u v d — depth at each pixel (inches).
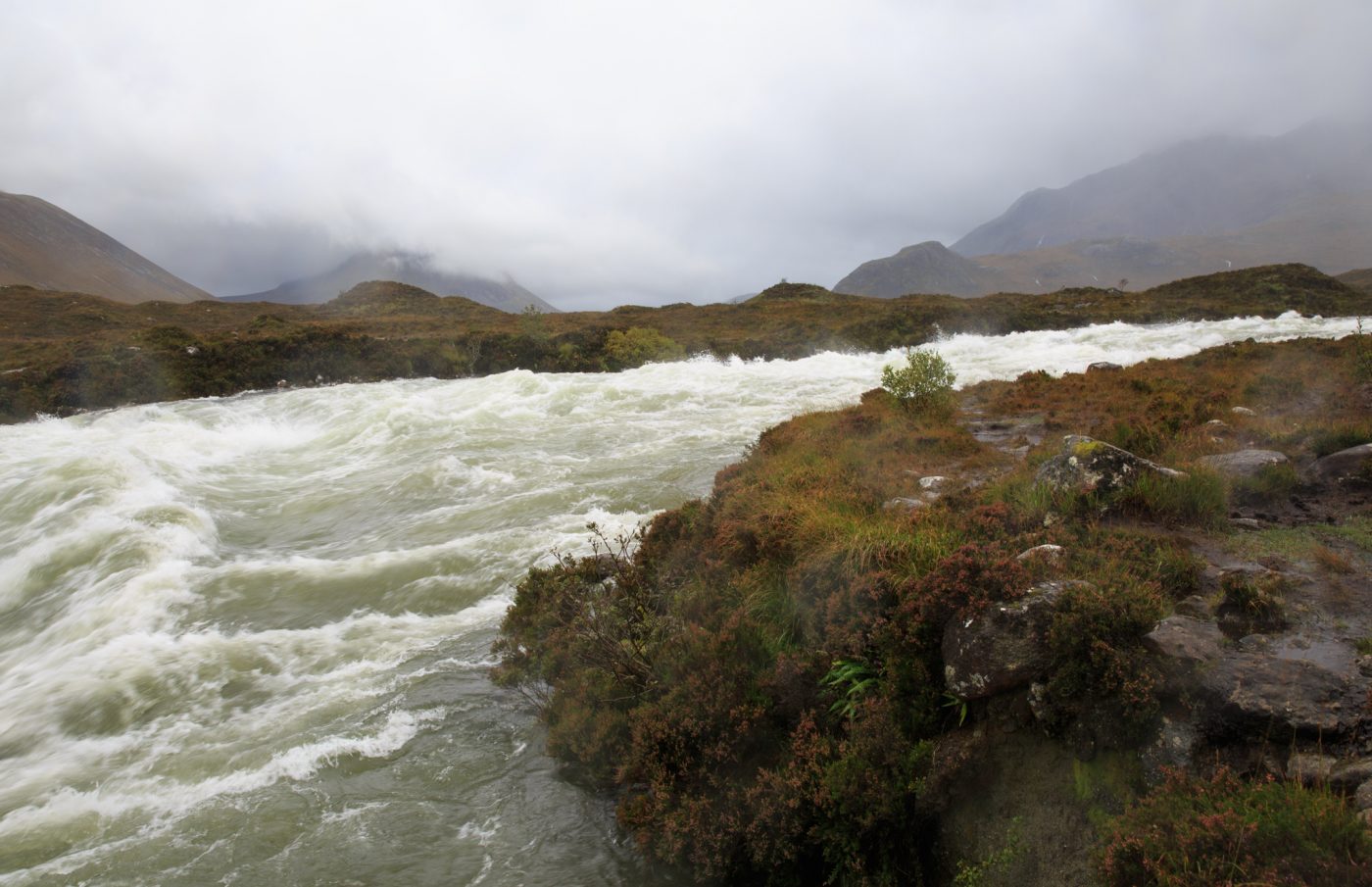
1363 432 325.1
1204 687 165.6
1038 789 175.5
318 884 207.0
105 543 507.5
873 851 191.5
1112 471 285.0
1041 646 184.2
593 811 234.7
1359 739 147.6
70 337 1946.4
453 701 305.1
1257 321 1718.8
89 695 323.3
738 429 834.8
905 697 208.2
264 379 1513.3
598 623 301.6
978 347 1507.1
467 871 210.5
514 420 983.0
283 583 445.7
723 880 203.9
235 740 283.9
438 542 511.2
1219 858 131.6
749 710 225.6
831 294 3385.8
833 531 279.0
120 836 231.3
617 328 2012.8
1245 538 254.5
